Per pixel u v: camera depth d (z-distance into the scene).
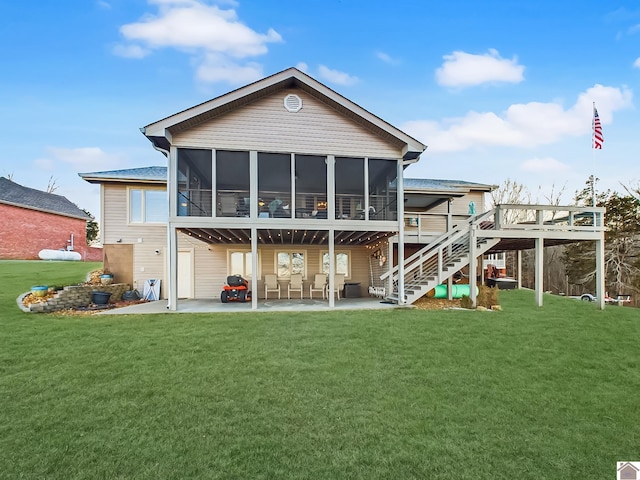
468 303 11.05
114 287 12.91
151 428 3.83
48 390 4.74
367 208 11.47
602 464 3.36
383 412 4.25
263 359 6.03
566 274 26.59
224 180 13.86
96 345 6.70
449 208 15.92
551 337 7.51
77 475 3.06
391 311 10.40
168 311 10.28
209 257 14.68
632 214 22.94
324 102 11.40
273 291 14.93
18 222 22.88
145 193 14.18
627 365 5.96
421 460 3.34
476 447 3.56
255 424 3.94
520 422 4.08
